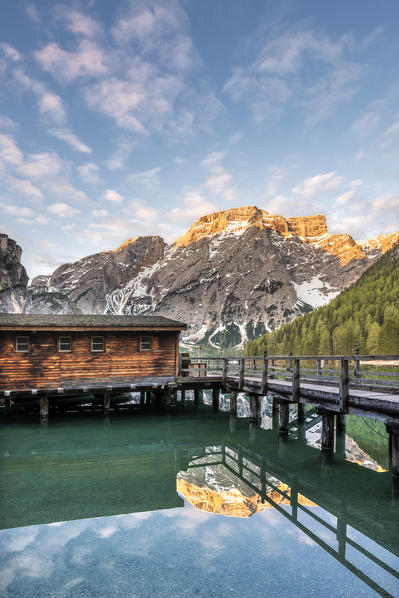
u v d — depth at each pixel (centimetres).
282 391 1695
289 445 1678
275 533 795
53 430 1969
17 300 15488
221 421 2241
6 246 15875
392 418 1089
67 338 2264
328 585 604
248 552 710
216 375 2712
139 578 621
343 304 14475
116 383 2328
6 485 1117
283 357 1695
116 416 2367
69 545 736
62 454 1512
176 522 848
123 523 842
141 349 2402
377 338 10419
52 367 2219
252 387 2017
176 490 1077
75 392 2205
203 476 1222
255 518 877
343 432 1919
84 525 829
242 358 2170
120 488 1092
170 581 613
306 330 13775
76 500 988
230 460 1429
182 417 2347
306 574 636
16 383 2148
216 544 742
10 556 695
